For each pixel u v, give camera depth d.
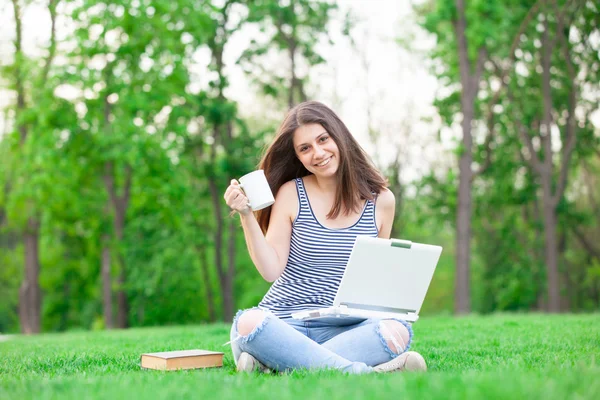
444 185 21.33
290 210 3.53
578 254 27.47
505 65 20.31
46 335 10.90
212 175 20.69
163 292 23.00
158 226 21.42
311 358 3.05
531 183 22.17
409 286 3.28
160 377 2.87
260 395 2.22
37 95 17.41
